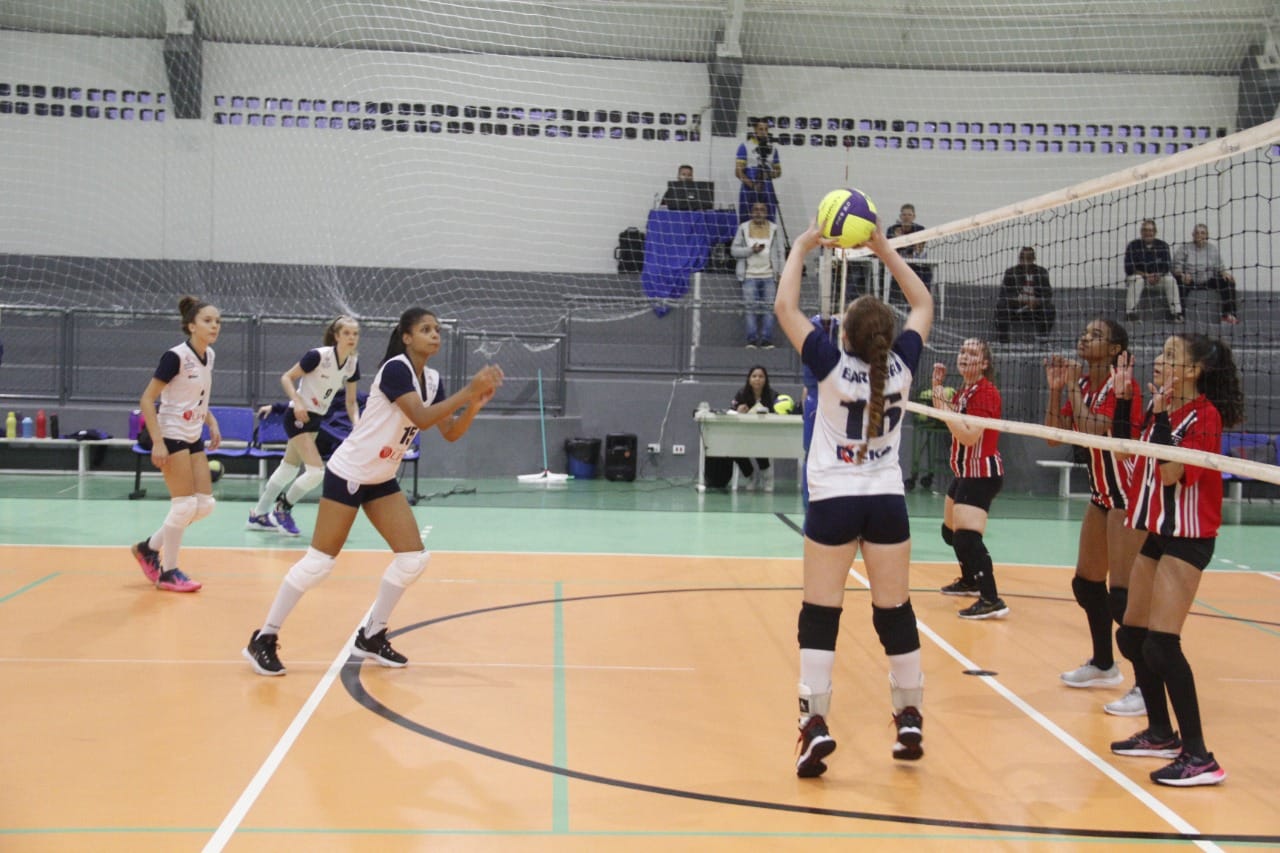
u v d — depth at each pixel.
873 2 16.50
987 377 7.13
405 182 16.50
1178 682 4.23
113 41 16.11
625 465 14.95
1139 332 13.21
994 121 17.02
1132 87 16.92
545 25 16.56
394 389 5.19
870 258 9.51
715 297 15.98
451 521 10.97
